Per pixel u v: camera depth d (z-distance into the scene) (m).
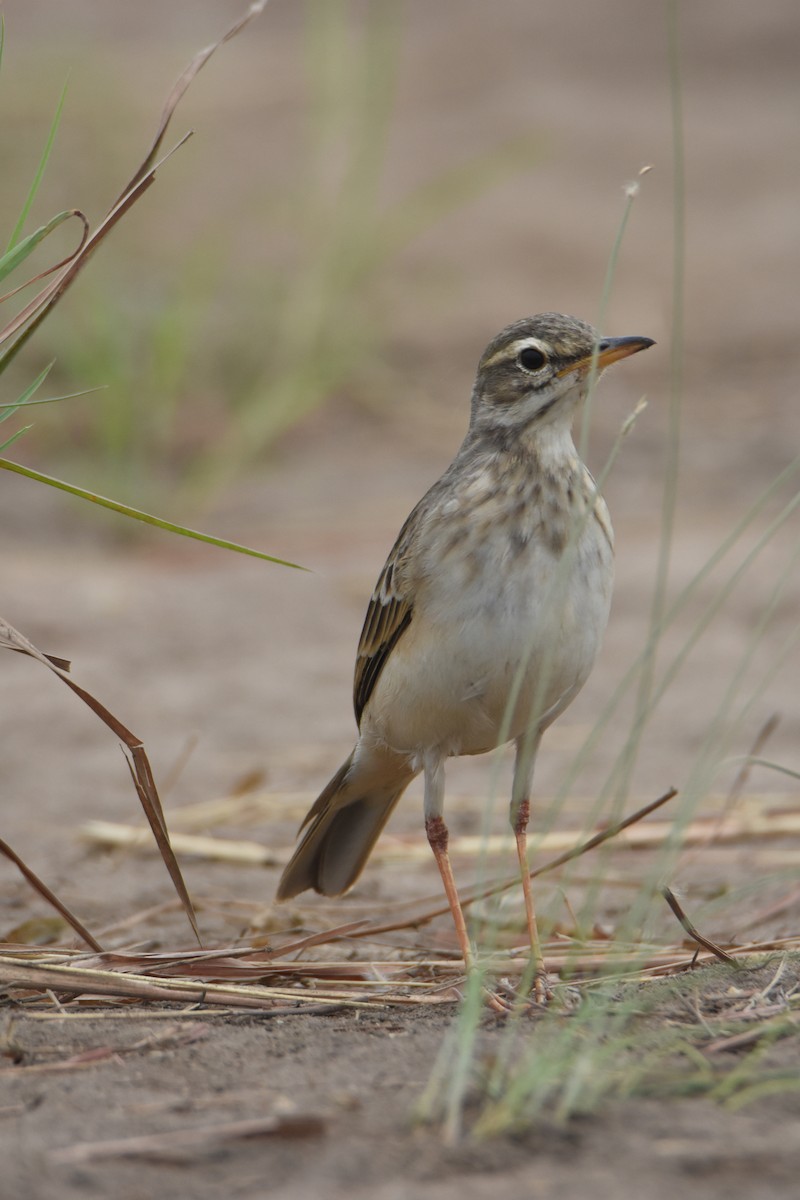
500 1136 5.26
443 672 7.91
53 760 13.60
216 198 31.75
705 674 15.38
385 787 9.08
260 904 9.99
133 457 21.53
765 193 36.41
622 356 8.18
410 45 47.69
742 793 12.39
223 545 7.13
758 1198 4.77
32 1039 6.57
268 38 45.84
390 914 9.86
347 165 28.41
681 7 50.00
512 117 41.03
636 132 40.78
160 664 16.14
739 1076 5.68
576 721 14.52
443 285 30.39
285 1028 6.76
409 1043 6.42
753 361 26.78
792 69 45.62
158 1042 6.49
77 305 23.20
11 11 48.97
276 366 23.88
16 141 26.81
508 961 7.84
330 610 17.66
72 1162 5.21
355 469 22.95
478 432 8.38
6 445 7.34
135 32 46.28
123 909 9.98
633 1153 5.09
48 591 18.23
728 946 7.91
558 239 33.59
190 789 12.97
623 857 11.11
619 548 19.02
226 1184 5.04
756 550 6.77
